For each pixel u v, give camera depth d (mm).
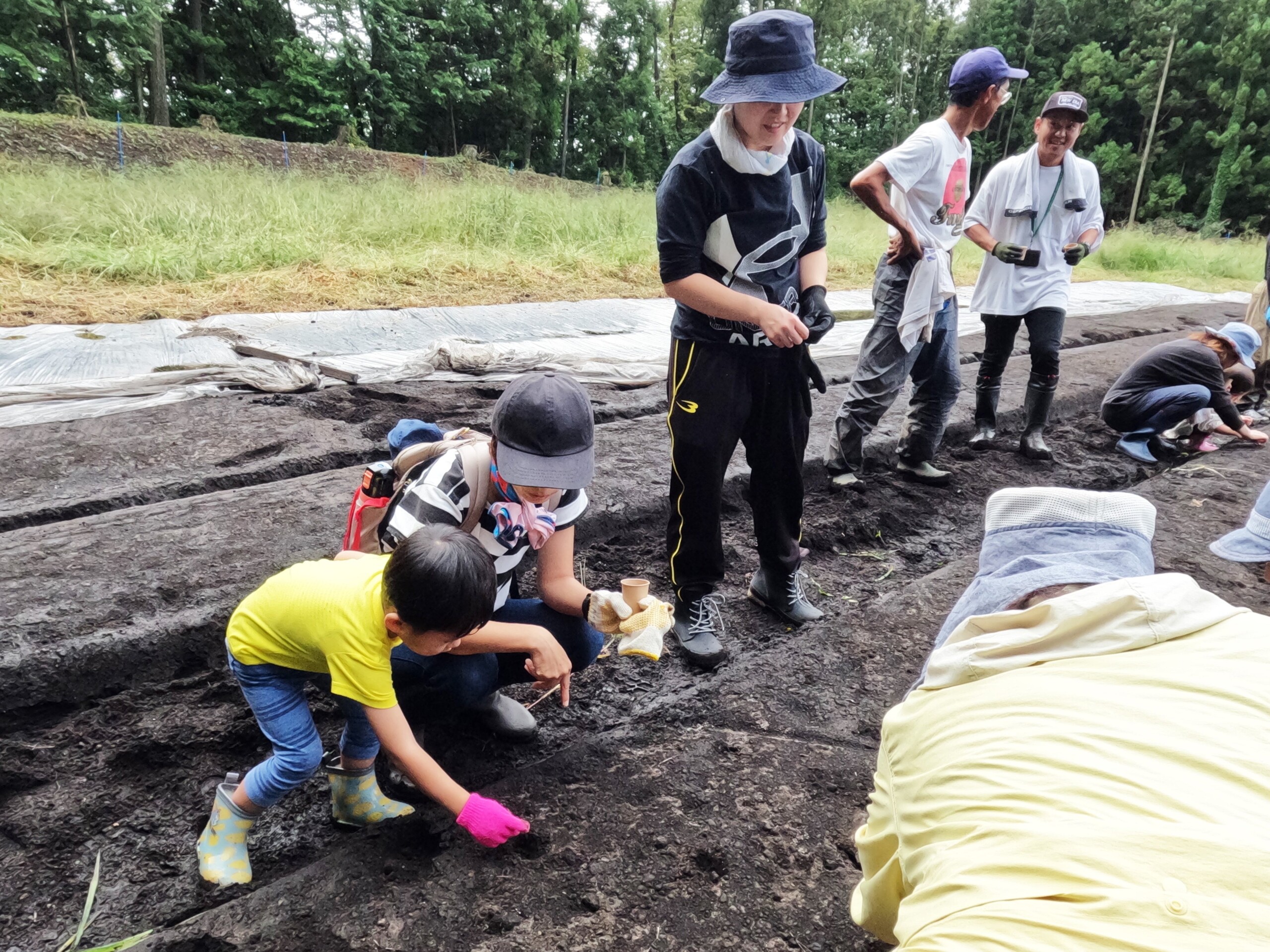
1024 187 4891
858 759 2428
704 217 2684
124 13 25516
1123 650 1312
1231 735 1103
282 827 2283
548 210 12227
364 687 1859
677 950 1794
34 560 2959
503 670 2383
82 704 2535
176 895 2051
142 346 5699
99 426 4270
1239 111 38844
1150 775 1070
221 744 2482
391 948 1765
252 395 4941
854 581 3861
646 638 2162
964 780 1204
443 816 2162
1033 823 1066
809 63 2479
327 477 3805
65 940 1925
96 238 8570
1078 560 1488
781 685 2777
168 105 29906
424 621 1734
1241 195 40031
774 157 2639
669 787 2277
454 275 9469
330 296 7996
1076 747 1142
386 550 2062
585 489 4031
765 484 3150
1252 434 5523
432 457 2162
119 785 2338
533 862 2010
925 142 3945
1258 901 900
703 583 3078
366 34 33969
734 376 2859
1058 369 5219
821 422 5348
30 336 5793
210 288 7863
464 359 5754
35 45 24766
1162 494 4566
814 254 2996
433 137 37750
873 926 1638
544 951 1771
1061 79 43594
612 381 6027
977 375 6520
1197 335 5758
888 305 4230
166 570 2949
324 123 31516
